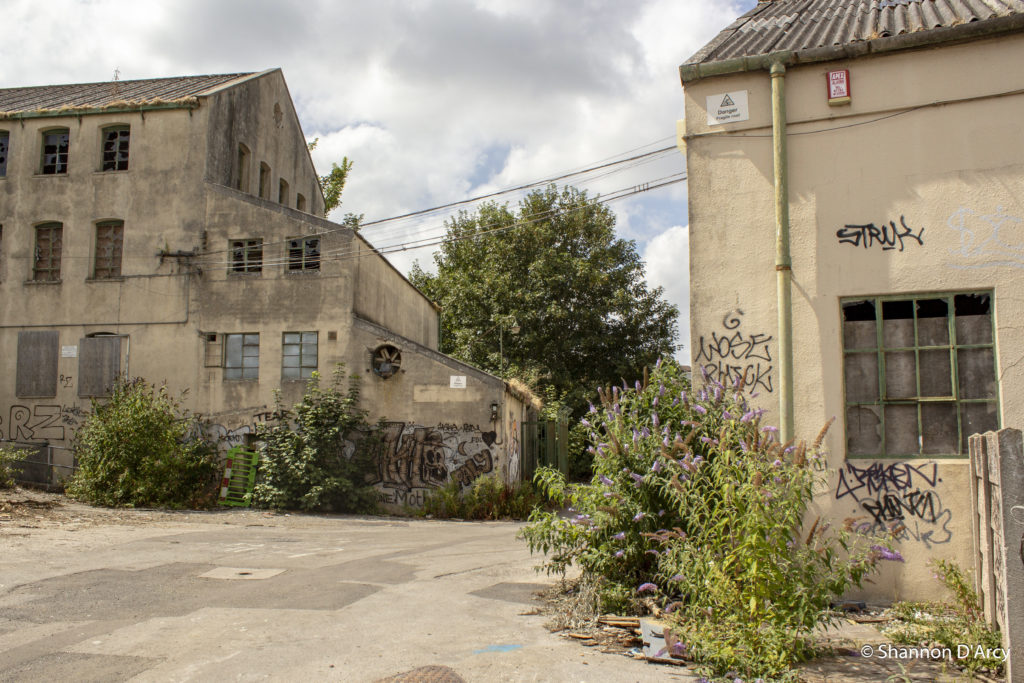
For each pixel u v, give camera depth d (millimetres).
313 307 19297
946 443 6965
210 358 19500
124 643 5855
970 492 6594
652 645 5500
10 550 9789
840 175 7406
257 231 19719
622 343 32188
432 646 5766
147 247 20109
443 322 34750
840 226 7359
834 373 7223
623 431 6863
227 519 15492
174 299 19812
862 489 7016
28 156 20953
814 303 7348
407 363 18688
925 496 6855
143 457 17016
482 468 18031
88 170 20672
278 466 17719
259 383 19188
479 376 18359
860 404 7203
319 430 17734
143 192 20312
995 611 5418
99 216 20406
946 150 7164
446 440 18266
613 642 5766
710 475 6258
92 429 17375
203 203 20016
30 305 20391
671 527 6523
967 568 6645
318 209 29266
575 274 31016
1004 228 6949
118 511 15609
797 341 7352
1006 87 7059
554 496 7184
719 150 7785
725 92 7809
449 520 17062
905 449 7051
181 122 20422
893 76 7352
